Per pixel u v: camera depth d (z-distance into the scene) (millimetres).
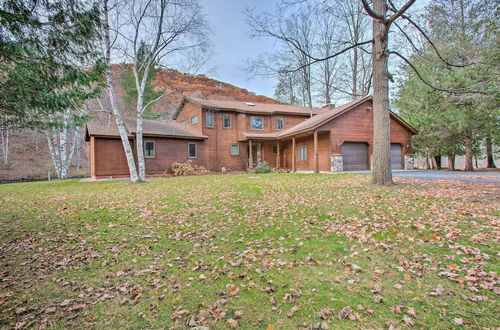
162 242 3998
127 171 16844
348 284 2537
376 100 8000
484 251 3057
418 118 16250
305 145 18875
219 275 2873
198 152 19609
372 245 3451
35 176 22297
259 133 21344
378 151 7988
